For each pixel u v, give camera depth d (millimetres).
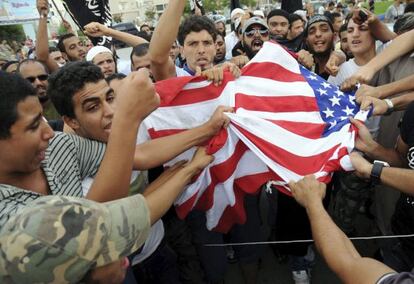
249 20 3424
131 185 1608
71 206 687
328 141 1790
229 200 1847
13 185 1097
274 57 1967
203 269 2006
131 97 1062
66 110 1409
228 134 1761
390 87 1893
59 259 644
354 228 2205
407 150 1664
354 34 2508
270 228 2400
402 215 1716
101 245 698
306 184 1521
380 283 990
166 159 1565
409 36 2006
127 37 3246
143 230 811
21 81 978
